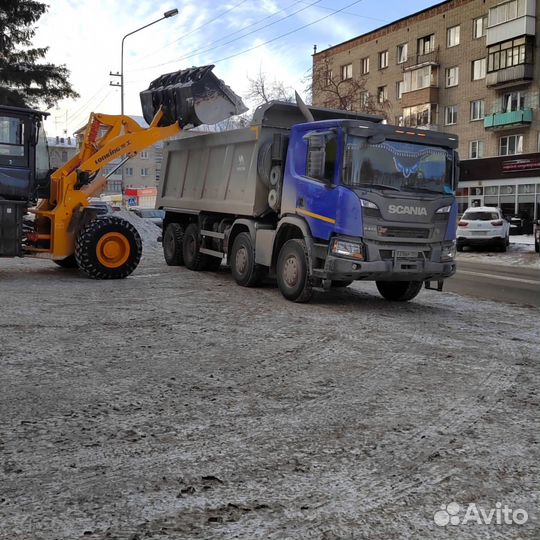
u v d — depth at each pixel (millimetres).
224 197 11766
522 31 35625
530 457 3809
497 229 23656
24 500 3119
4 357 5785
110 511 3027
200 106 12008
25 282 11039
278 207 10023
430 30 42719
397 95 45969
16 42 25484
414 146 8945
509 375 5664
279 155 9805
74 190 11695
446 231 9047
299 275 9242
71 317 7754
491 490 3361
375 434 4137
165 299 9398
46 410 4426
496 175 37938
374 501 3201
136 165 82688
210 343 6590
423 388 5211
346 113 11109
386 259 8570
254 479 3422
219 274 12945
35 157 11500
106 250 11586
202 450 3803
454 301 10516
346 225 8406
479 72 39531
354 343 6812
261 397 4863
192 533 2844
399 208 8594
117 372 5426
